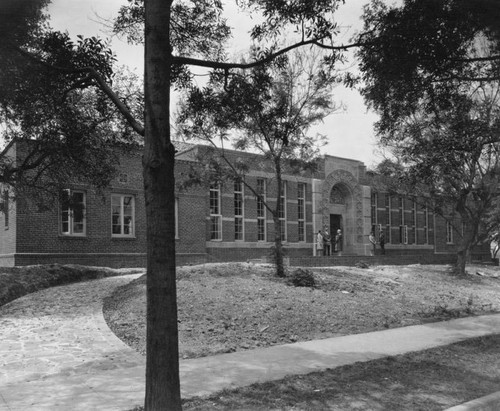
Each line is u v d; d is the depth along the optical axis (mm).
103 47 8430
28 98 10828
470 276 27281
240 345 10375
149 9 5391
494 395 6906
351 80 10703
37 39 8789
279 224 18906
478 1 7773
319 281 18859
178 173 27359
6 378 7684
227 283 16156
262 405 6293
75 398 6520
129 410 6016
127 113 6109
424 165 17469
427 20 8133
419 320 14367
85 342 10086
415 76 9328
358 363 8656
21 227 21750
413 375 8008
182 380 7441
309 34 8273
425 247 44938
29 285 16859
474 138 11914
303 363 8633
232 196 31219
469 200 32500
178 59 6484
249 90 9562
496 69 9344
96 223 24047
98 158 14906
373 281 21469
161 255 5152
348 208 38656
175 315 5211
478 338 11516
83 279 19484
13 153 18391
